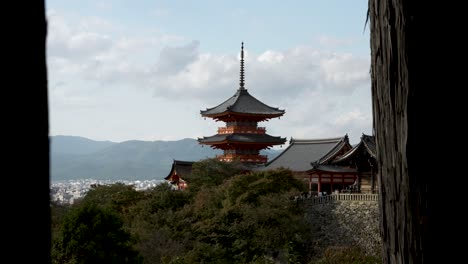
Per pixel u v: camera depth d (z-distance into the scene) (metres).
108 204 55.97
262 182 50.34
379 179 4.64
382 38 4.46
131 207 55.50
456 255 4.01
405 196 4.17
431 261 4.05
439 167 4.05
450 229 4.02
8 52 2.65
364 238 46.41
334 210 48.72
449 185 4.04
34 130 2.75
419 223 4.08
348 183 61.59
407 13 4.10
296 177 56.19
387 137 4.43
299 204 51.16
